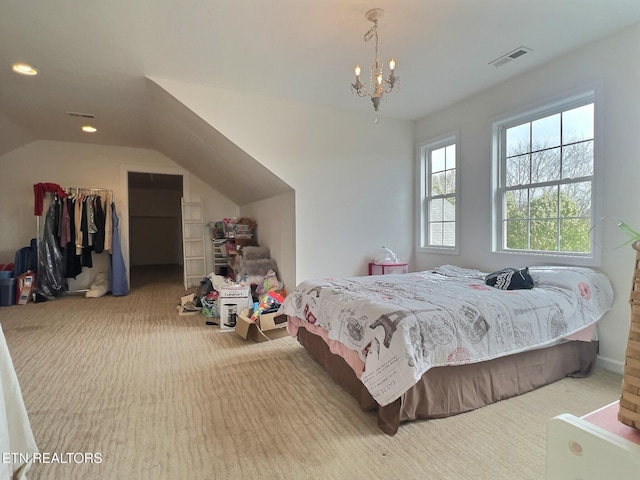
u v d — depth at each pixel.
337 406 1.96
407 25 2.34
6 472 1.00
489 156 3.43
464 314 1.91
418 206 4.39
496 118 3.34
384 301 2.05
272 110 3.65
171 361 2.62
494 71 3.05
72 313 4.11
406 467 1.46
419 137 4.37
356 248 4.13
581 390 2.14
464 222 3.73
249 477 1.40
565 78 2.76
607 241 2.49
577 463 0.61
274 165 3.69
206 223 6.24
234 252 5.26
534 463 1.47
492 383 1.98
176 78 3.18
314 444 1.61
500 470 1.43
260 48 2.65
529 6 2.15
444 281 2.89
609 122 2.48
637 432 0.59
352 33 2.45
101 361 2.61
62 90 3.38
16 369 2.45
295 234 3.84
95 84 3.25
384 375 1.68
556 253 2.87
